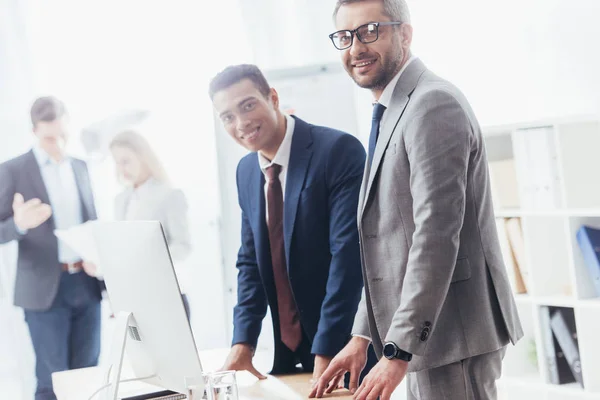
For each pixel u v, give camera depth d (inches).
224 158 161.6
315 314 102.3
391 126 73.7
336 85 156.1
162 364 67.9
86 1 185.8
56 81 184.2
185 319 62.2
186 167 190.5
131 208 157.6
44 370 152.7
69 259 152.5
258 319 101.1
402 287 72.8
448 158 67.9
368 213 76.0
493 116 161.3
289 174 103.6
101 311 158.4
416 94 72.0
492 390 74.9
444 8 171.5
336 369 75.6
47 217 149.6
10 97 181.3
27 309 151.8
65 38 184.7
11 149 181.6
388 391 65.6
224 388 61.4
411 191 70.1
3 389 173.9
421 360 71.2
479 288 72.6
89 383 86.6
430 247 66.7
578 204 121.3
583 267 120.7
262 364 163.5
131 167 157.6
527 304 134.9
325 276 103.2
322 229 102.5
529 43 149.4
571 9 137.9
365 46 76.9
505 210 132.9
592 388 119.9
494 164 135.9
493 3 158.2
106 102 187.3
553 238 129.4
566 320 124.4
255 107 106.0
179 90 190.5
